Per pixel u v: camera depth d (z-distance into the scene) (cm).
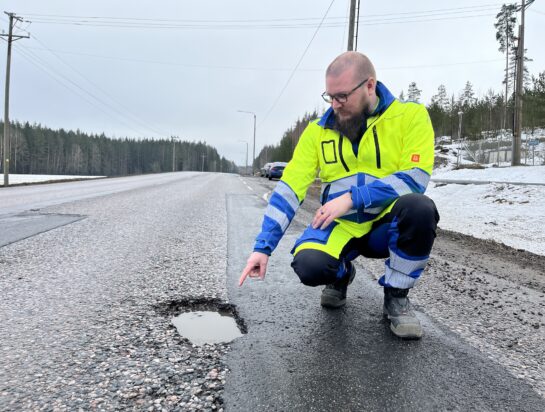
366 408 147
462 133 6003
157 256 401
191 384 162
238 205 943
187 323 230
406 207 192
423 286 323
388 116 201
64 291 284
